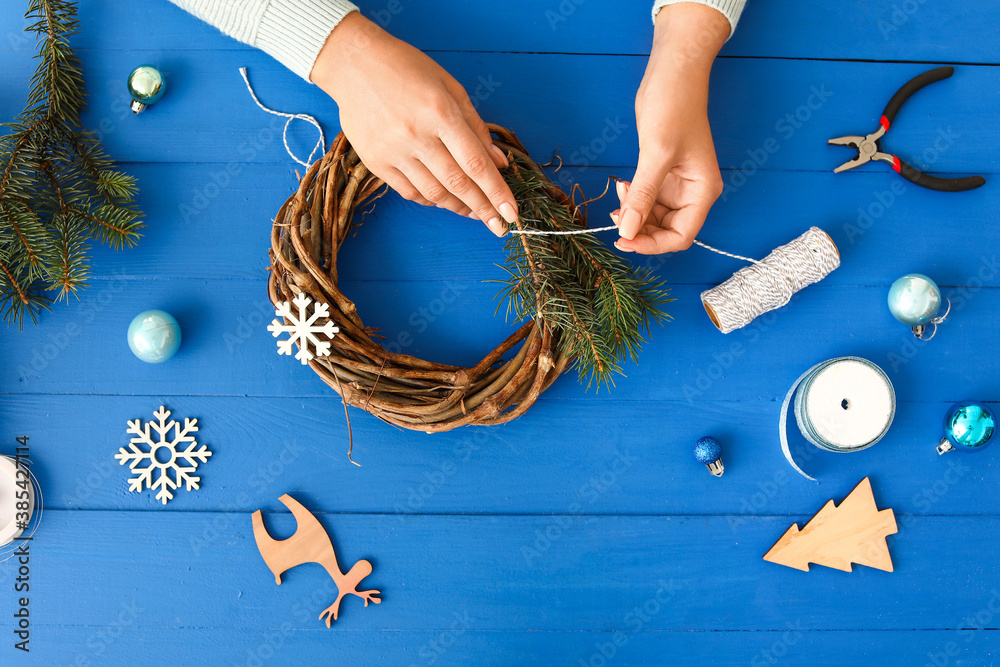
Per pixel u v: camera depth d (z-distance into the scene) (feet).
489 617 3.26
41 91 3.10
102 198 3.18
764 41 3.30
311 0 2.72
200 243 3.25
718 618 3.29
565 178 3.28
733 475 3.29
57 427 3.24
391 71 2.66
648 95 2.78
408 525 3.26
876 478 3.31
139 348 3.01
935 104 3.32
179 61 3.26
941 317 3.24
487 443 3.28
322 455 3.26
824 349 3.30
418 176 2.70
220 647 3.24
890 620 3.29
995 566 3.29
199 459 3.26
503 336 3.28
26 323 3.24
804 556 3.26
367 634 3.25
